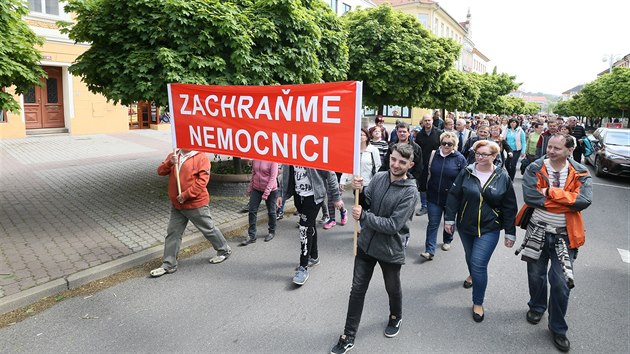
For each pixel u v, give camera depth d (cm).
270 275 457
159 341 329
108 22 629
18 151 1291
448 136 495
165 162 450
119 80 627
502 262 512
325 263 496
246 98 372
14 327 346
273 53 696
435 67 1117
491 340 338
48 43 1587
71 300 393
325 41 816
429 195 513
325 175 452
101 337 334
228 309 381
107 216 638
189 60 616
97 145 1484
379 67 1113
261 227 633
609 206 871
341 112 310
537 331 352
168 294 409
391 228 297
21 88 557
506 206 362
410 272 477
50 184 861
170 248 457
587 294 427
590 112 4050
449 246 558
